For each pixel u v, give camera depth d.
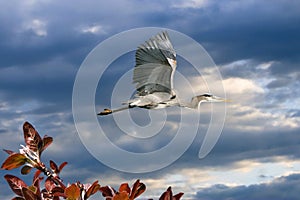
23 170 5.38
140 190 4.99
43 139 5.47
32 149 5.43
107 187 5.09
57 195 5.02
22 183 5.18
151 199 5.00
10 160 5.28
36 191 5.10
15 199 5.07
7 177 5.17
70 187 4.72
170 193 4.99
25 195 4.94
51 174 5.37
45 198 5.15
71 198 4.77
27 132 5.47
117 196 4.63
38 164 5.38
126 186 5.04
